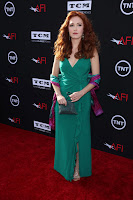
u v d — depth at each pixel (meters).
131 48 2.70
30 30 3.35
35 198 2.40
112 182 2.65
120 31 2.71
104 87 3.01
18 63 3.65
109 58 2.87
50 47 3.26
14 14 3.40
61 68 2.43
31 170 2.86
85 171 2.71
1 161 3.04
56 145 2.73
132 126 2.98
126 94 2.90
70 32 2.32
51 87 3.45
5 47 3.69
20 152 3.26
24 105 3.83
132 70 2.77
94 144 3.36
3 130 3.95
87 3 2.80
